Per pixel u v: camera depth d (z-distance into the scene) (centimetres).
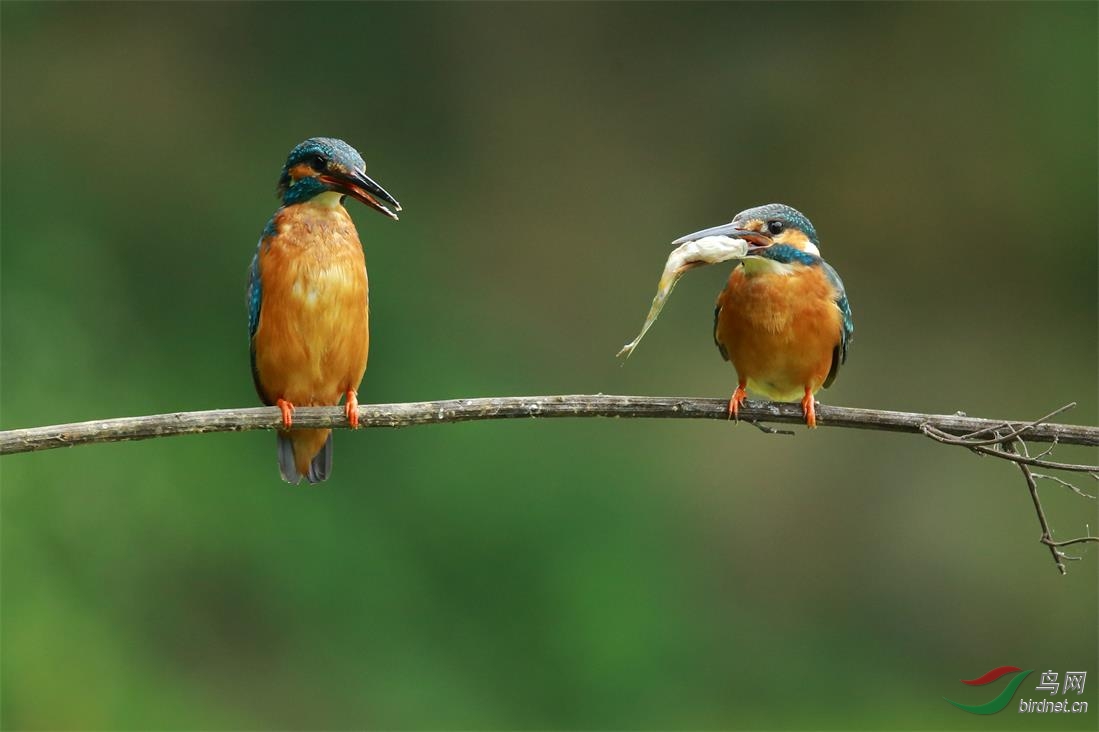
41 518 1215
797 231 692
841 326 701
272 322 699
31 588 1185
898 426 655
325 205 702
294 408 654
